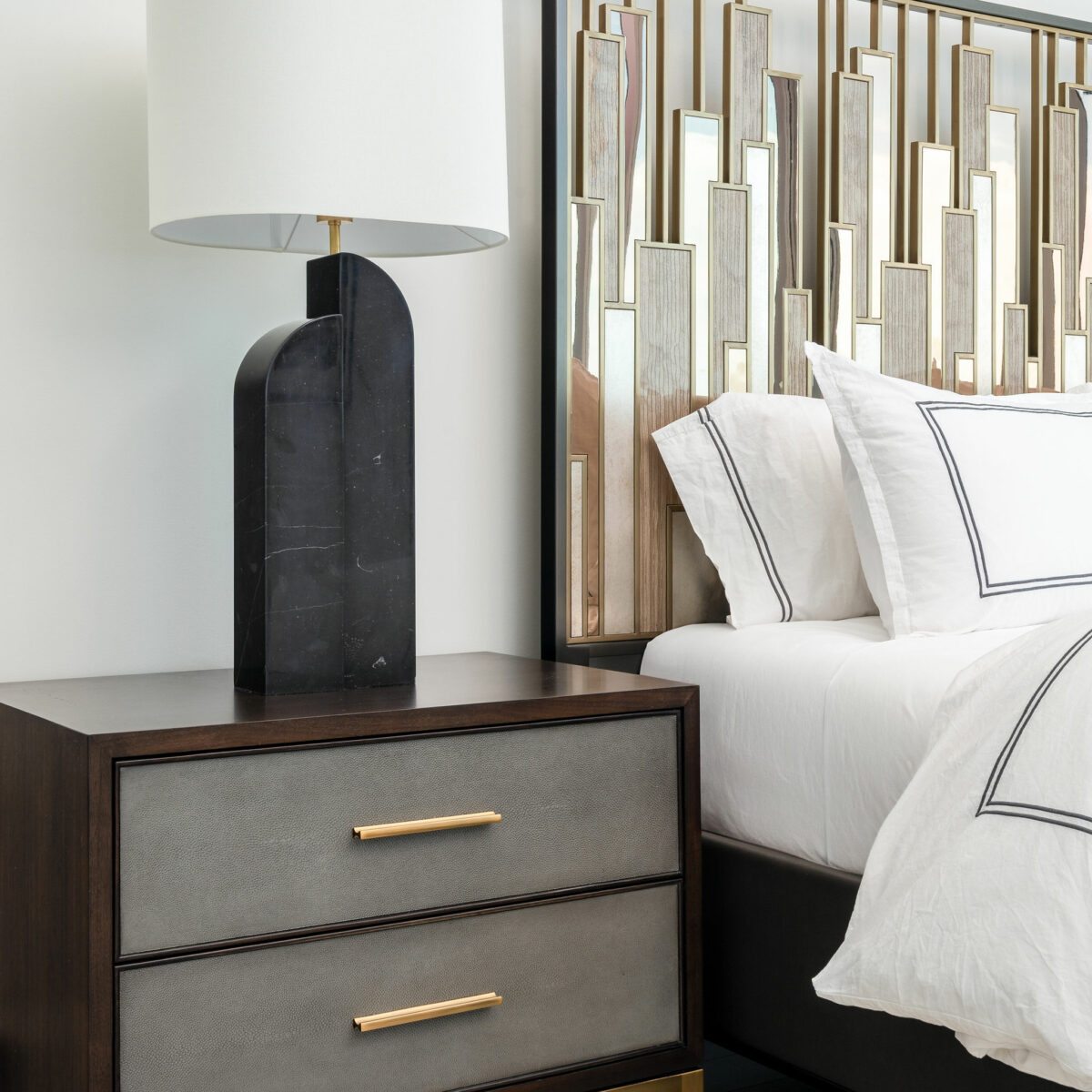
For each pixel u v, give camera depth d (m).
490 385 1.94
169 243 1.69
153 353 1.68
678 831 1.48
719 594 2.00
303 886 1.24
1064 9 2.54
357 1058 1.26
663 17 1.98
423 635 1.89
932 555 1.63
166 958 1.17
